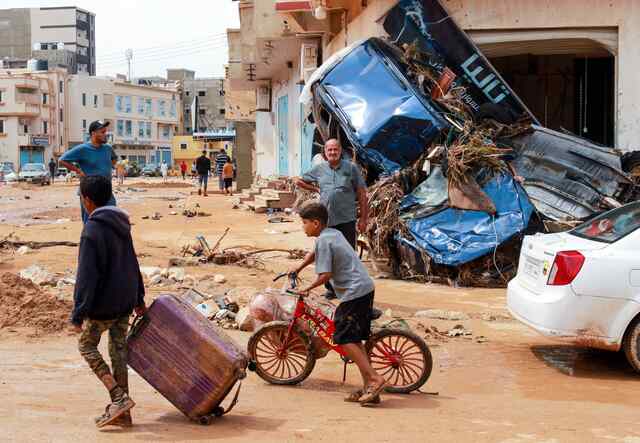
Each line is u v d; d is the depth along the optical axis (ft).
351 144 45.19
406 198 41.98
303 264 21.70
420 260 40.45
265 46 84.48
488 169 41.27
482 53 53.88
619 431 17.39
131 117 367.86
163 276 38.34
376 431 17.24
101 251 16.74
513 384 22.81
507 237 39.09
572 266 23.45
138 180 234.99
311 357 21.97
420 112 43.47
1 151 314.96
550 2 51.78
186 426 17.46
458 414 19.10
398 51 48.03
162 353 17.69
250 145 141.90
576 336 23.50
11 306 29.43
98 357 17.13
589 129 65.57
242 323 28.60
